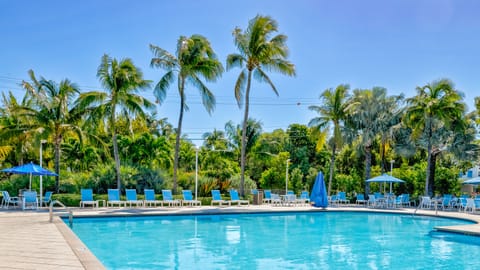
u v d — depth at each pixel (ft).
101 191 76.48
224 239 42.11
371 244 40.37
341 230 50.24
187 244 38.83
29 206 62.80
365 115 94.07
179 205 74.84
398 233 48.01
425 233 47.96
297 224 55.67
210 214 62.54
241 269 29.27
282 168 114.93
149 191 70.54
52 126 71.56
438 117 82.99
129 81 74.79
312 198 75.77
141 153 106.11
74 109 75.56
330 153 146.00
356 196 92.68
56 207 64.23
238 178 91.76
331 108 95.09
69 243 29.58
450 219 61.87
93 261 23.61
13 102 89.45
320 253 35.58
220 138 148.87
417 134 84.17
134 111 77.87
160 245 38.01
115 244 38.19
